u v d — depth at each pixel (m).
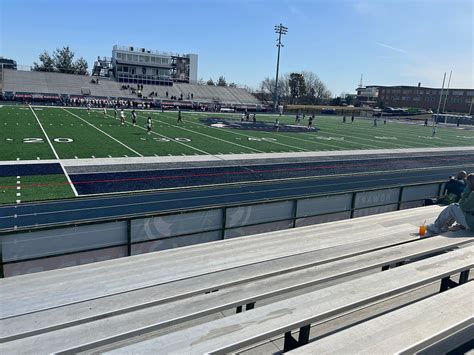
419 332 3.04
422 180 16.95
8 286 3.63
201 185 13.73
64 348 2.74
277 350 3.80
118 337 2.95
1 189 11.79
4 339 2.80
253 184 14.39
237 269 4.16
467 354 3.65
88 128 28.58
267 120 49.53
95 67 80.38
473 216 5.54
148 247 6.02
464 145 32.88
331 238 5.38
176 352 2.65
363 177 16.94
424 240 5.30
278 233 5.58
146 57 74.31
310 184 14.98
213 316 4.37
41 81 63.06
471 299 3.63
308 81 111.94
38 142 21.00
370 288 3.70
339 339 2.93
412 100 102.31
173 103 65.88
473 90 91.06
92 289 3.60
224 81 115.06
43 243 5.13
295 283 3.93
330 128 42.59
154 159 18.05
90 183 13.08
